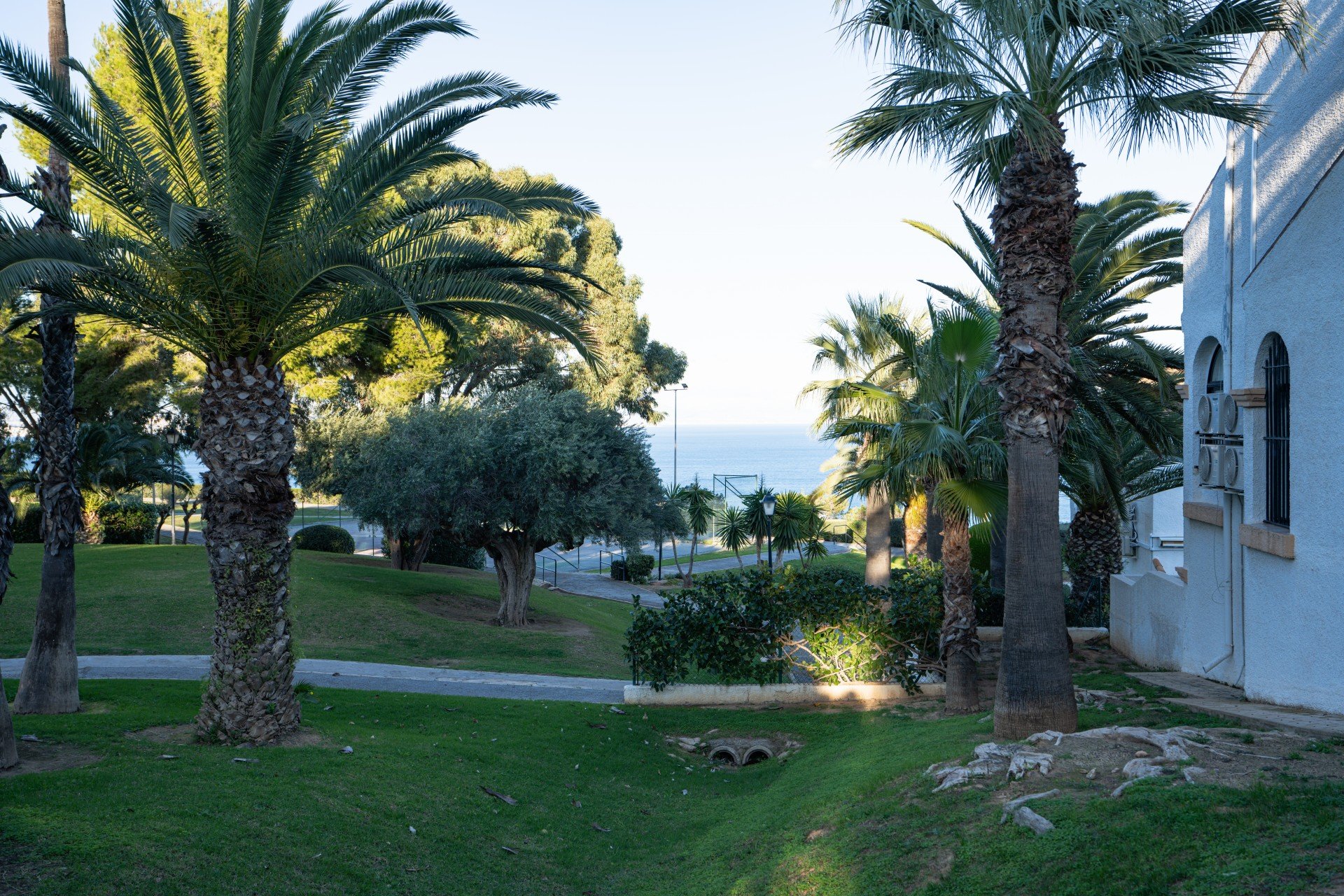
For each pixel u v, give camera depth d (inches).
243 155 372.2
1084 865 205.2
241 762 350.0
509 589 1033.5
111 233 393.4
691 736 527.8
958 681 505.7
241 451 387.2
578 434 1003.9
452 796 350.6
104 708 463.8
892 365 879.1
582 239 1700.3
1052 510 347.6
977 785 281.1
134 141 397.1
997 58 350.0
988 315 513.3
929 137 369.7
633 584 1774.1
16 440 1341.0
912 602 589.9
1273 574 404.8
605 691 673.0
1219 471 487.5
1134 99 353.7
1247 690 429.7
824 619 594.6
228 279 370.3
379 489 992.9
